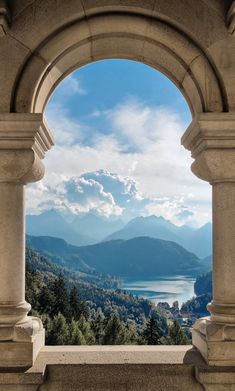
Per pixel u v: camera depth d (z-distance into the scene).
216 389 4.05
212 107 4.46
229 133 4.29
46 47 4.43
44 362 4.28
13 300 4.35
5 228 4.37
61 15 4.41
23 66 4.43
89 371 4.19
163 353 4.56
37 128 4.26
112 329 45.72
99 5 4.39
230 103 4.41
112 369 4.19
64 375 4.18
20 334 4.20
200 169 4.52
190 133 4.64
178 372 4.21
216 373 4.04
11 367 4.15
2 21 4.11
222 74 4.43
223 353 4.17
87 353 4.57
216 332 4.20
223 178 4.38
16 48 4.41
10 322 4.27
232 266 4.32
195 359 4.35
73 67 5.15
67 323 47.12
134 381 4.17
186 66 4.61
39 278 54.25
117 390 4.13
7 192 4.40
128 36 4.71
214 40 4.44
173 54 4.66
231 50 4.44
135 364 4.21
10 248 4.36
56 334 42.41
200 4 4.46
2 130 4.27
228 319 4.24
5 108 4.36
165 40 4.56
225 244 4.36
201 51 4.50
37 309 48.25
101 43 4.82
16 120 4.25
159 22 4.50
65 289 51.09
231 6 4.11
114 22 4.51
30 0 4.41
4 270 4.34
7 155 4.28
